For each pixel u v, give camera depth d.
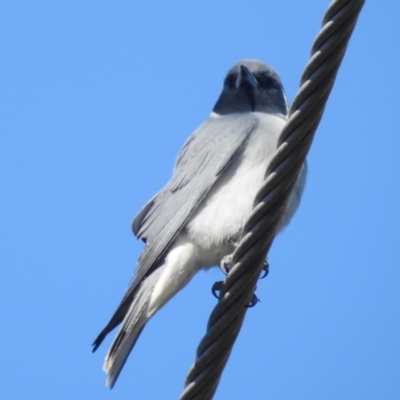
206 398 7.95
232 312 7.93
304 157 7.73
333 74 7.52
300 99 7.56
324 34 7.43
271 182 7.75
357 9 7.37
